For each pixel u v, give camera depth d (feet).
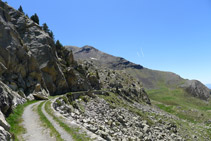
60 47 347.15
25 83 172.65
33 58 198.90
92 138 56.49
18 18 236.84
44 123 71.00
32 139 53.67
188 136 234.99
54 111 95.81
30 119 77.82
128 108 256.32
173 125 246.06
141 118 212.43
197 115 614.34
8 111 77.61
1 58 144.77
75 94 189.47
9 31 167.43
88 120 86.63
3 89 77.25
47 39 253.85
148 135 138.41
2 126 50.75
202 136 273.13
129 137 89.40
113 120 138.51
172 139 166.30
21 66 172.24
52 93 229.25
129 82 590.96
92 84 375.66
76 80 299.17
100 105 195.83
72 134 58.90
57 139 54.13
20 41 189.16
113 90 372.79
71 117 90.48
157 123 228.63
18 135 56.39
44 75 221.87
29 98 153.69
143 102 484.33
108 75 543.80
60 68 269.44
